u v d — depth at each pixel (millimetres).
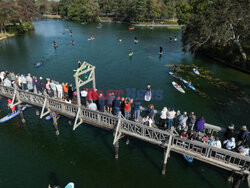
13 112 24000
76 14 105438
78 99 17141
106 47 53938
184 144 14641
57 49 51438
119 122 16062
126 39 63562
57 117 21547
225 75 37000
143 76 36031
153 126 16469
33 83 21109
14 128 22297
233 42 40938
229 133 14320
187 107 26438
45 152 19328
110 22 102938
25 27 74000
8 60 43375
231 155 13289
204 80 34688
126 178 16688
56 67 39344
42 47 53469
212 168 17500
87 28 83000
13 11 72250
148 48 53844
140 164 17922
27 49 51812
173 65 41562
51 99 18781
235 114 25234
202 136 15547
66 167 17766
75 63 41531
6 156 18828
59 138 20984
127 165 17859
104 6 110688
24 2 94000
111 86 32156
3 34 68500
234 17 35562
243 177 14242
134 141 20516
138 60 44281
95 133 21656
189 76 36156
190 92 30422
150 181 16391
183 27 50000
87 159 18516
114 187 15938
